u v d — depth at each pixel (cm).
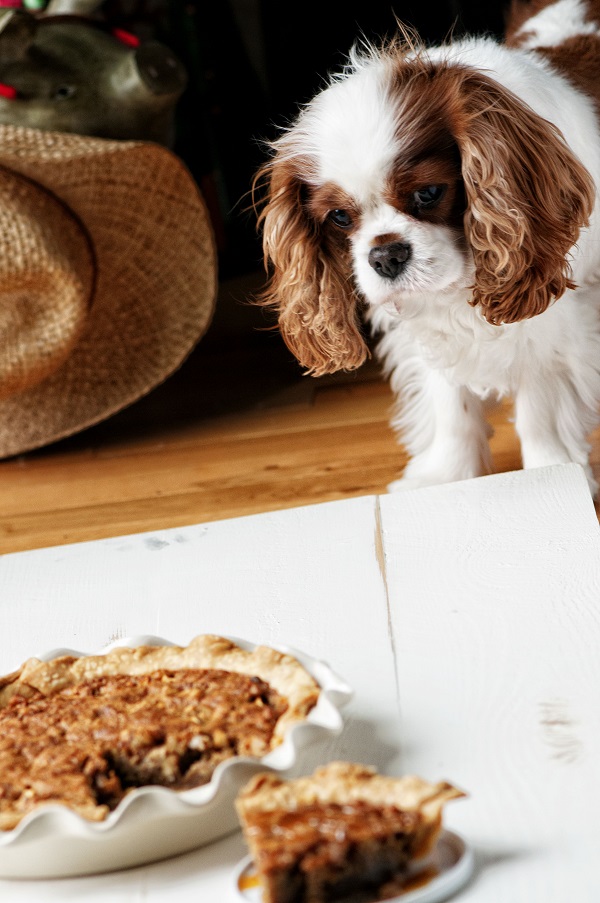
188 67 382
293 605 121
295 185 187
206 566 135
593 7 227
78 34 266
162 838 81
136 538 147
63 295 271
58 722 91
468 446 220
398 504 142
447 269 170
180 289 297
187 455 279
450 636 108
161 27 356
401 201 167
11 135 252
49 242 261
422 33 381
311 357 212
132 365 304
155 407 320
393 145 164
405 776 84
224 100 403
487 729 92
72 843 79
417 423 228
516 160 172
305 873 70
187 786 86
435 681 101
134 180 276
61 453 299
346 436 268
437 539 130
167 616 124
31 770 85
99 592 133
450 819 81
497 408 232
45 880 82
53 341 278
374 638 111
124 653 102
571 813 80
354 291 198
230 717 89
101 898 79
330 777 76
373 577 124
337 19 388
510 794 83
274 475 253
